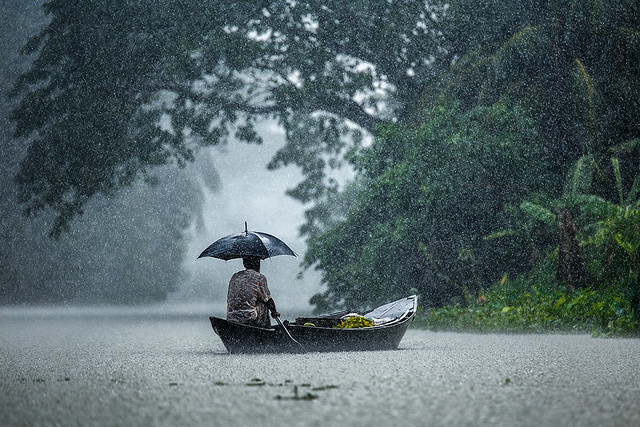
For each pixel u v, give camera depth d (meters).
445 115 48.75
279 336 23.03
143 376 16.62
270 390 13.47
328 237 57.12
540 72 49.69
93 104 65.56
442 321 41.41
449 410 10.84
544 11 55.06
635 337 30.19
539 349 23.92
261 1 65.94
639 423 9.80
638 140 46.22
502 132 47.66
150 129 67.88
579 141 49.25
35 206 67.81
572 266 39.47
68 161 66.62
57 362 21.31
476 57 53.62
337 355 21.88
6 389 14.39
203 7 65.44
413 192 49.16
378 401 11.81
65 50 66.38
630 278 36.28
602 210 40.22
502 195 48.97
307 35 66.12
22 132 67.00
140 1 65.62
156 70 66.88
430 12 62.88
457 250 49.97
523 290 43.19
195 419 10.20
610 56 48.47
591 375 15.78
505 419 10.05
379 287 53.00
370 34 64.94
